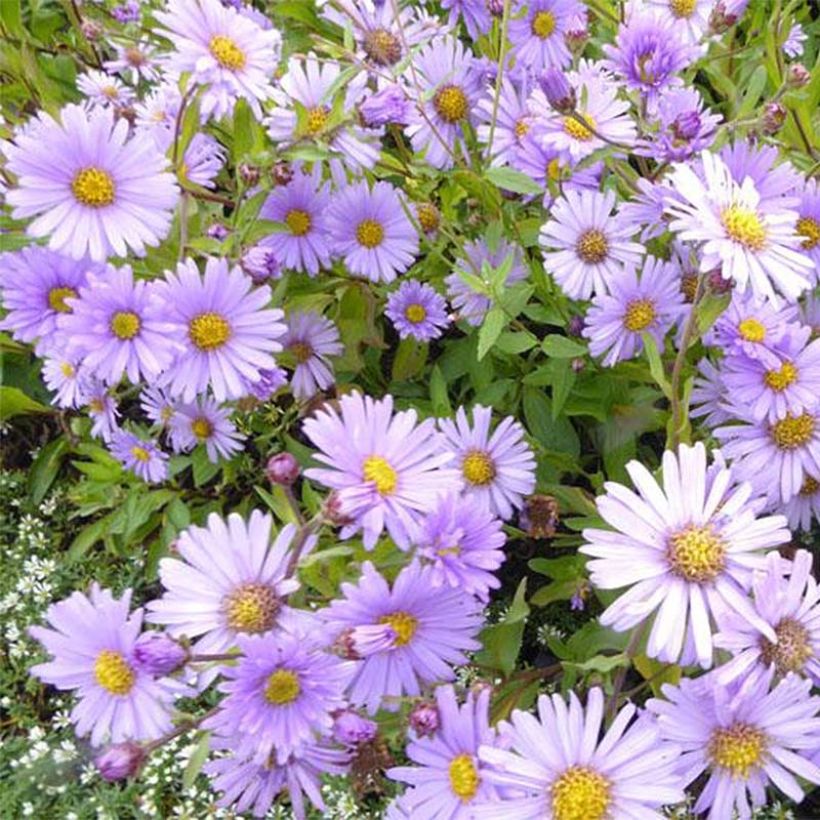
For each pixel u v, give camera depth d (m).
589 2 0.49
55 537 0.50
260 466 0.49
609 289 0.44
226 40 0.40
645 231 0.44
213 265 0.38
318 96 0.45
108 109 0.46
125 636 0.32
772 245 0.36
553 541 0.47
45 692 0.47
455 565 0.33
